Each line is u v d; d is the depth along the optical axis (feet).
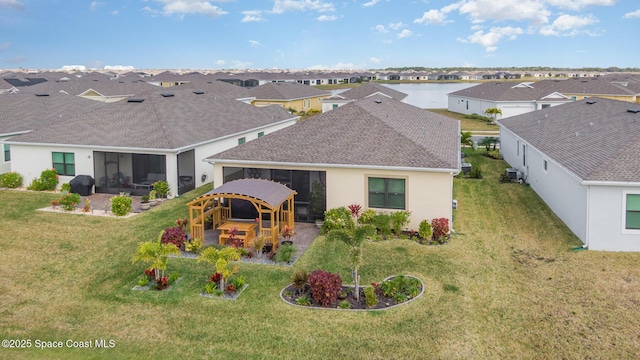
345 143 75.05
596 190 59.77
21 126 109.81
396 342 41.01
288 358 39.22
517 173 100.78
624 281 51.80
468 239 65.72
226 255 51.03
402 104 116.16
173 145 87.10
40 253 62.13
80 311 47.44
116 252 62.28
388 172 68.80
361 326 43.62
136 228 71.46
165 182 86.99
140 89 241.55
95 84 237.45
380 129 77.61
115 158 91.04
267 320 44.98
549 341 40.86
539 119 110.73
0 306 48.52
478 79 625.82
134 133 93.15
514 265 56.70
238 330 43.39
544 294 49.19
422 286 51.24
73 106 129.18
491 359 38.55
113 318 46.01
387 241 64.95
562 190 72.54
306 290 50.80
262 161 73.05
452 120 122.11
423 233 64.39
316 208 73.26
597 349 39.63
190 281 53.52
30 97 131.75
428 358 38.78
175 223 73.51
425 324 43.68
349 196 71.31
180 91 125.29
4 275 55.62
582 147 73.56
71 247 64.13
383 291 49.75
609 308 46.11
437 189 67.26
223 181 75.82
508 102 202.18
